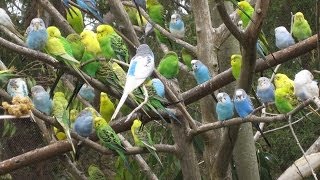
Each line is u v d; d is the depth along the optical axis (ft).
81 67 10.93
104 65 10.92
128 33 11.45
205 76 12.46
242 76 10.75
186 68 13.99
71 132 11.26
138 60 9.79
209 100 12.71
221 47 13.98
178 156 11.99
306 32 12.42
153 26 13.67
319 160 12.75
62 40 10.87
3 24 11.66
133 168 14.61
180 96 11.66
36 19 10.66
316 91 10.32
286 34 11.94
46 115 11.22
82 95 13.37
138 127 11.69
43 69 14.11
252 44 10.18
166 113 11.25
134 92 10.88
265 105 10.93
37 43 10.59
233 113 11.14
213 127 11.26
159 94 11.14
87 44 11.22
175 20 13.53
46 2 12.05
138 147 11.64
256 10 9.95
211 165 12.47
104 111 12.59
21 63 16.66
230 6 13.92
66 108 11.23
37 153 11.34
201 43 13.05
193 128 11.62
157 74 11.36
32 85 13.44
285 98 10.80
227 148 11.58
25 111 10.22
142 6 13.44
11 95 11.57
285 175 12.75
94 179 13.94
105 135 11.35
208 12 13.09
